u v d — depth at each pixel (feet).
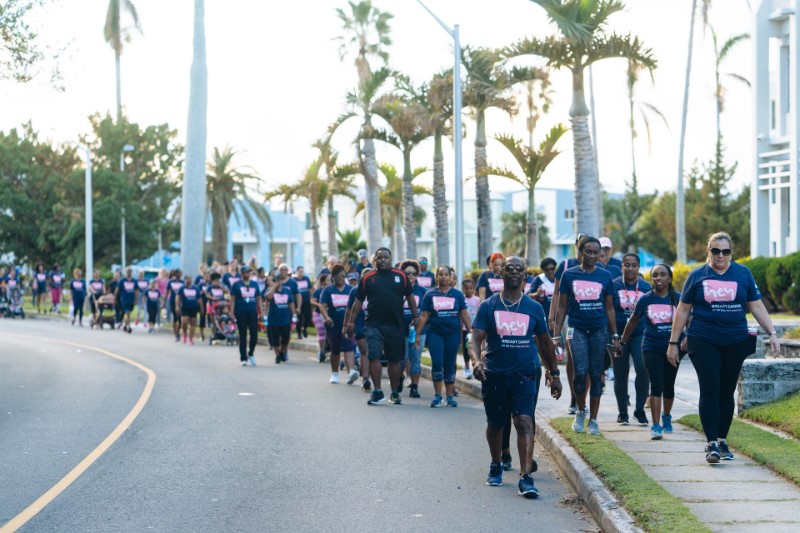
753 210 106.73
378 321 52.44
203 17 117.91
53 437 41.47
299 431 43.47
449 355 51.96
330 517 28.22
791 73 99.04
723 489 28.81
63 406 51.16
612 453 33.68
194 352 87.61
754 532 23.73
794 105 98.32
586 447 35.04
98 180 200.23
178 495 30.91
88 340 103.65
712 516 25.44
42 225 201.05
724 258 33.19
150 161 214.69
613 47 81.51
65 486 31.96
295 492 31.48
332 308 62.28
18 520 27.53
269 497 30.71
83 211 198.08
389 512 28.86
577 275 38.70
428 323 52.34
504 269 31.04
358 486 32.40
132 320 145.38
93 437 41.50
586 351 38.63
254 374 67.97
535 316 31.01
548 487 32.50
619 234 243.40
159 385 60.85
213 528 26.94
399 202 168.25
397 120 112.78
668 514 25.09
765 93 106.01
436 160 113.29
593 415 38.81
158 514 28.43
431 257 280.31
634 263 43.06
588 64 83.92
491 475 32.58
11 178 202.28
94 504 29.55
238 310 74.69
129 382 62.59
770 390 42.01
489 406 31.65
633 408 46.83
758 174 106.11
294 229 306.96
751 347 33.45
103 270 218.59
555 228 313.32
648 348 38.45
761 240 106.11
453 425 45.39
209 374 67.77
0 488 31.71
